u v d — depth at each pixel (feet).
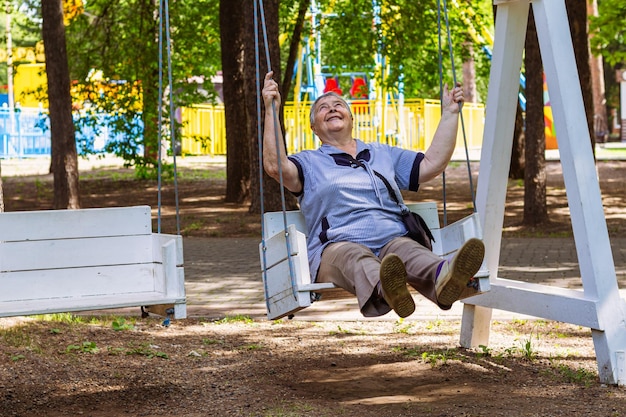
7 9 79.66
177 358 21.79
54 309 16.03
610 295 18.89
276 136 17.06
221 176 90.38
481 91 176.65
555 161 101.09
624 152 121.60
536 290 20.35
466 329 22.36
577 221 19.20
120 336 24.04
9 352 21.56
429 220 19.29
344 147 18.62
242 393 18.48
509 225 51.70
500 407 16.97
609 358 18.74
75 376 20.01
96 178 88.63
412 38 67.46
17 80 137.49
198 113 128.26
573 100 19.36
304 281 16.71
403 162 18.71
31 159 128.26
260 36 51.16
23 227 18.26
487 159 21.44
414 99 121.49
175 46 71.51
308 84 113.29
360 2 69.00
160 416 17.08
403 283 15.53
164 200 68.90
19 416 17.19
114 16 71.15
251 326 25.77
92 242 18.71
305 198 18.10
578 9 54.44
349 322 26.18
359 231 17.65
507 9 20.99
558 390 18.40
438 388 18.70
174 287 17.04
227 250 44.57
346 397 18.12
